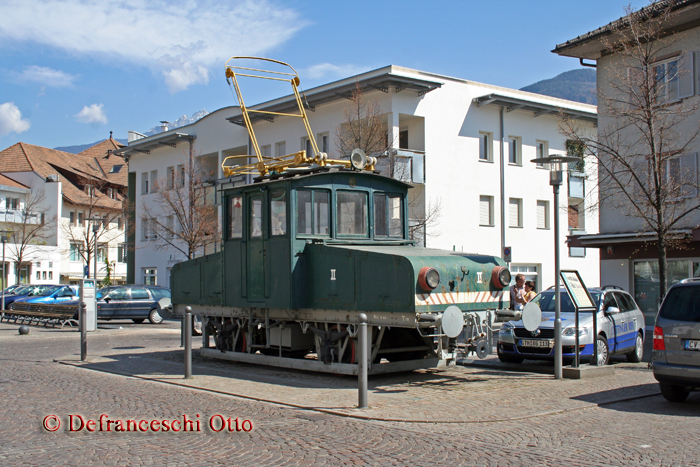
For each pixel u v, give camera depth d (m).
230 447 6.88
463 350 10.82
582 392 10.23
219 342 14.34
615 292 14.97
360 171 12.72
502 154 32.72
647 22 17.81
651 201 15.89
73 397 9.86
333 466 6.16
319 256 11.77
